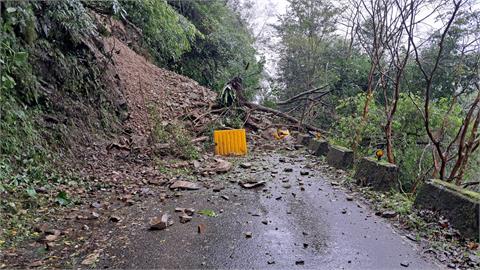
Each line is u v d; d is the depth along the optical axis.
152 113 6.52
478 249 2.19
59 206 3.01
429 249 2.25
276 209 3.08
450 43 4.67
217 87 11.60
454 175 3.37
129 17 8.29
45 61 4.46
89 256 2.16
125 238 2.45
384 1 5.16
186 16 11.83
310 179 4.10
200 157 5.43
